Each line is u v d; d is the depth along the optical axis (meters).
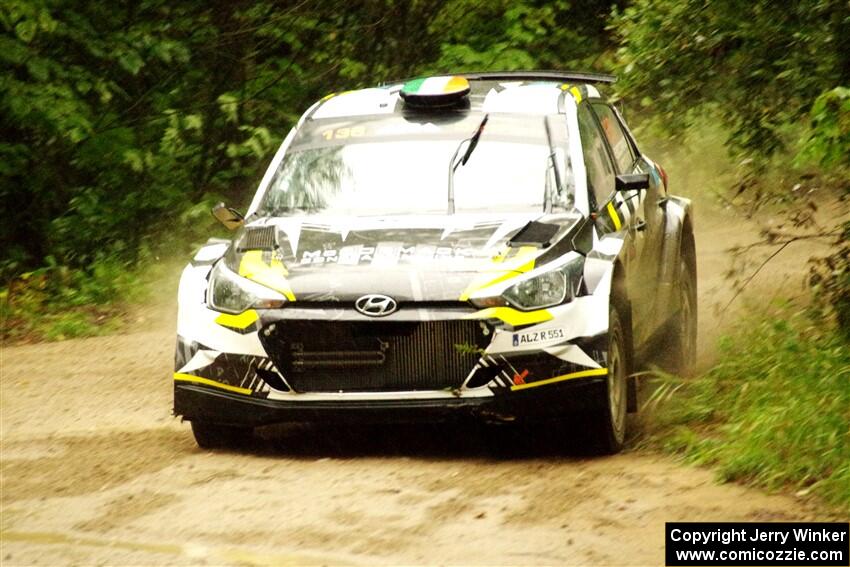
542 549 18.22
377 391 23.06
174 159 50.44
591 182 25.88
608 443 23.38
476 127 26.81
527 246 23.70
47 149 48.66
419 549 18.33
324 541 18.77
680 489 21.02
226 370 23.64
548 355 22.81
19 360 35.25
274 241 24.78
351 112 27.89
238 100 50.28
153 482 22.20
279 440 25.28
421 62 53.22
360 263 23.58
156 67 50.84
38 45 47.09
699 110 31.73
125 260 47.84
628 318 24.50
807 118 30.14
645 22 30.39
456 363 22.92
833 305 27.66
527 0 54.25
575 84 28.92
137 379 31.86
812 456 21.34
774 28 29.62
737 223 49.66
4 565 18.16
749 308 30.78
